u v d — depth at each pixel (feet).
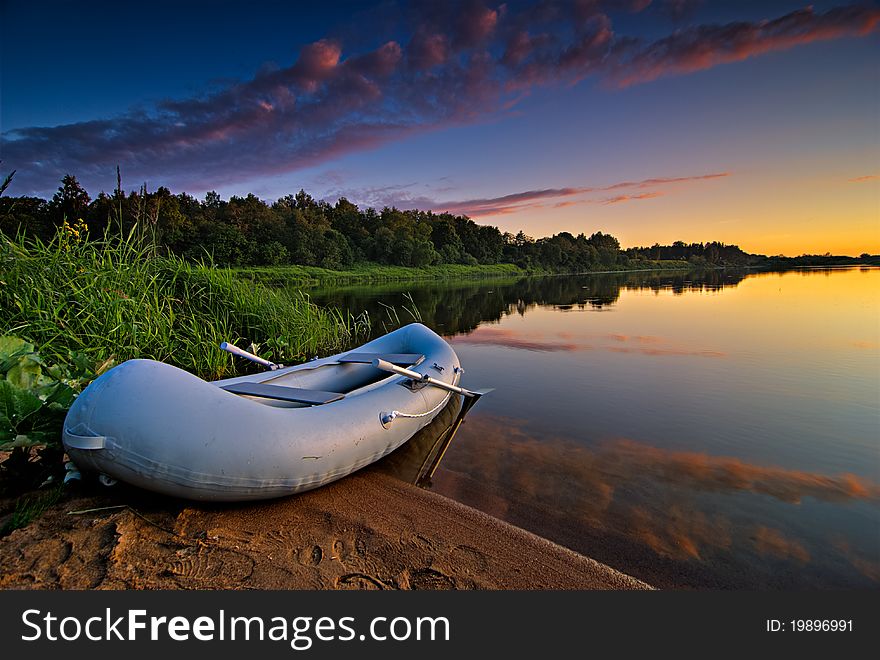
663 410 13.98
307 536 6.72
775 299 46.93
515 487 9.14
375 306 44.37
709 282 84.07
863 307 38.37
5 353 8.67
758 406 14.24
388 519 7.32
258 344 18.80
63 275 13.52
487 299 54.75
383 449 9.24
